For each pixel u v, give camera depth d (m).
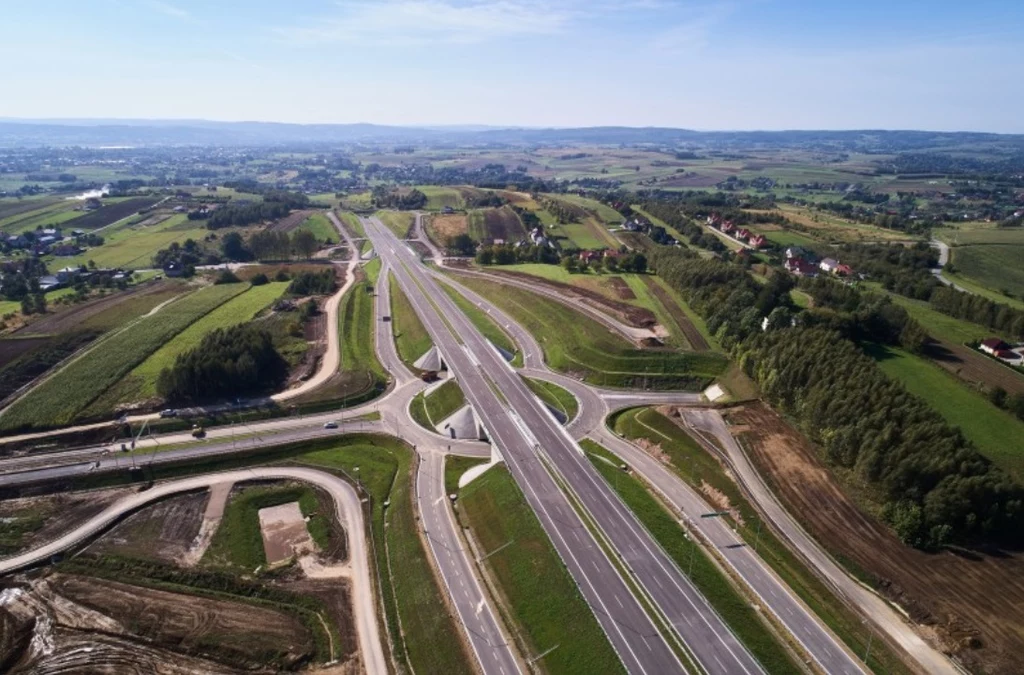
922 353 149.50
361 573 95.62
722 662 72.88
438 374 167.25
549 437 125.50
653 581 85.81
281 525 107.50
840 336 144.50
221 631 83.94
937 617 79.62
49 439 126.50
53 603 88.31
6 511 108.00
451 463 124.56
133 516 108.50
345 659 79.88
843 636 78.50
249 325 171.75
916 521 91.81
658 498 108.94
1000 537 91.69
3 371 149.38
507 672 74.38
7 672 76.62
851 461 108.12
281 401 146.75
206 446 127.62
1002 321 166.88
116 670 77.25
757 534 97.94
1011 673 71.75
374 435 135.38
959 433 102.19
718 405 139.38
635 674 70.88
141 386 147.25
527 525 97.50
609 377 158.00
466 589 88.38
